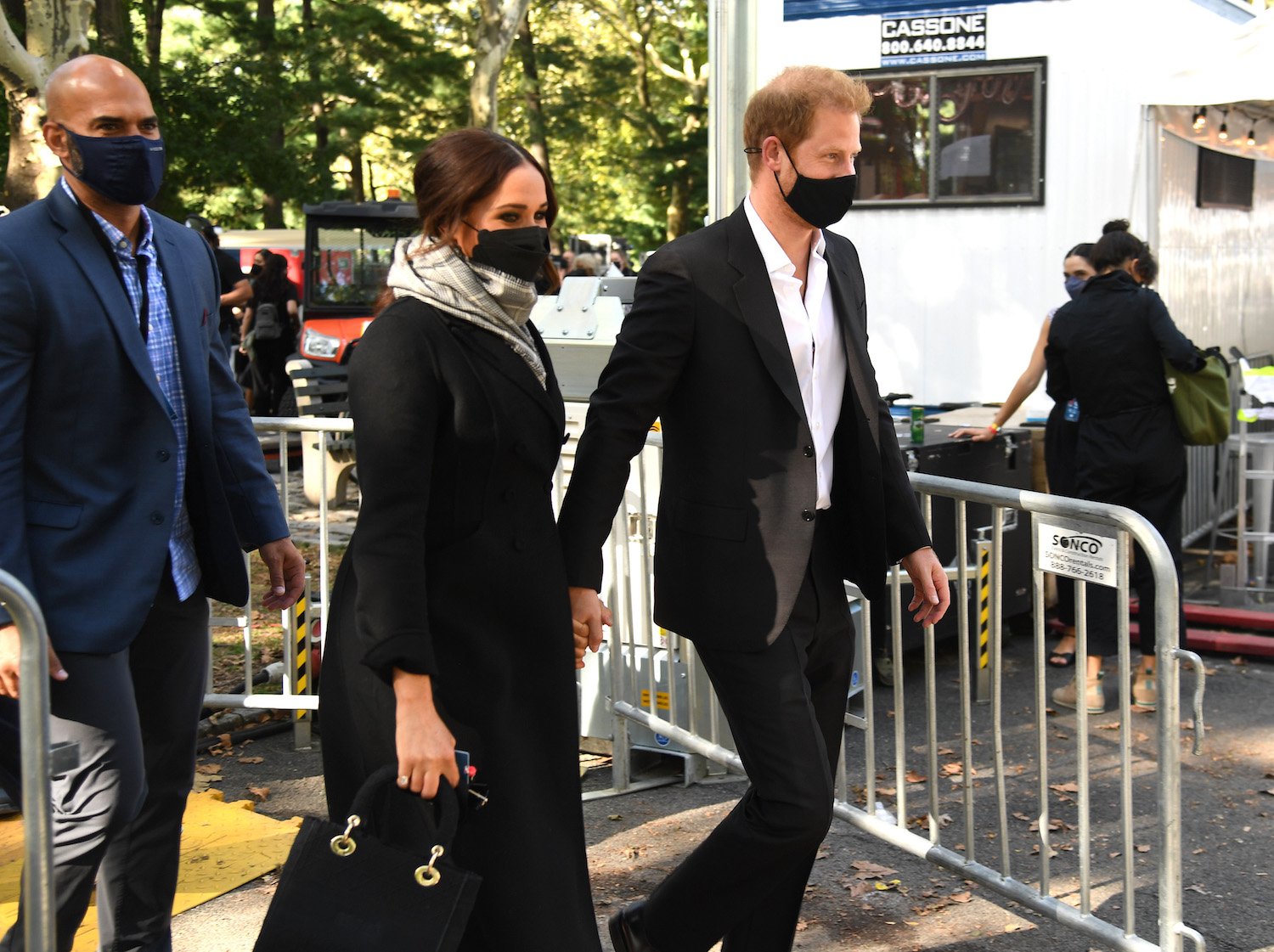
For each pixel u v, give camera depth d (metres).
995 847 4.25
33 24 13.89
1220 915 3.79
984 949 3.51
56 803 2.73
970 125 8.29
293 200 28.50
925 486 3.62
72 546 2.71
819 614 2.88
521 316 2.42
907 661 6.39
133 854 3.07
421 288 2.33
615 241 26.25
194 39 36.69
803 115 2.67
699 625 2.80
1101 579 3.19
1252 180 9.80
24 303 2.63
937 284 8.50
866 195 8.62
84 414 2.73
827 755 3.01
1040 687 3.38
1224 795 4.72
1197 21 7.84
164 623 2.98
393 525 2.23
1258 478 6.97
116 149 2.69
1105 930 3.27
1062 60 8.00
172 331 2.93
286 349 14.82
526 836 2.37
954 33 8.23
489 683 2.37
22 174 14.05
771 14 8.52
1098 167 7.99
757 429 2.76
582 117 36.25
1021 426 6.96
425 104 32.78
